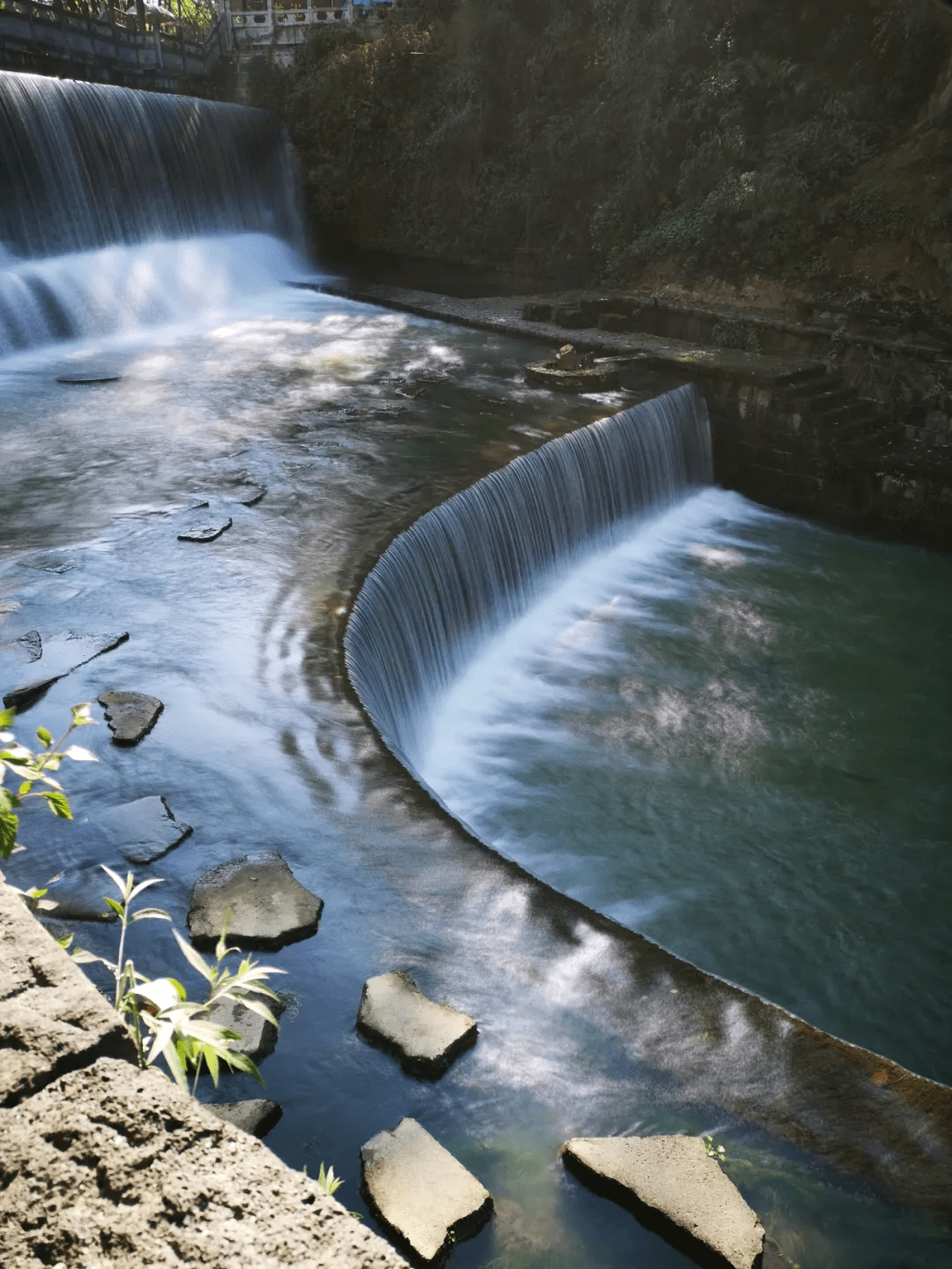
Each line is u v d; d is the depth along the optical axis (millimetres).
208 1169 1881
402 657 9977
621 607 14211
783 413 17625
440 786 9914
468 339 20922
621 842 9414
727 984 5004
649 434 16484
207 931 5137
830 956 8336
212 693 7520
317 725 7203
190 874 5629
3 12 24734
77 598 8953
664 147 23438
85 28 27688
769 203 20312
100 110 22547
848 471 17172
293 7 37125
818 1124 4281
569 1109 4320
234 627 8531
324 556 9961
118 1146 1900
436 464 12844
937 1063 7398
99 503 11289
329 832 6059
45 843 5820
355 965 5039
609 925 5379
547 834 9398
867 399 18219
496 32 27359
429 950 5164
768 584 15219
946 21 19484
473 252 27703
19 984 2252
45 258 21062
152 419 14539
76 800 6234
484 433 14344
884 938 8555
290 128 30016
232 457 12906
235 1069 4402
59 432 13820
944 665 13094
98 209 22453
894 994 7996
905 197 19375
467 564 11766
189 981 4844
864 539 17094
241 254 26328
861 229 19703
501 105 27766
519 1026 4715
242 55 34438
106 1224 1771
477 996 4887
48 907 3305
